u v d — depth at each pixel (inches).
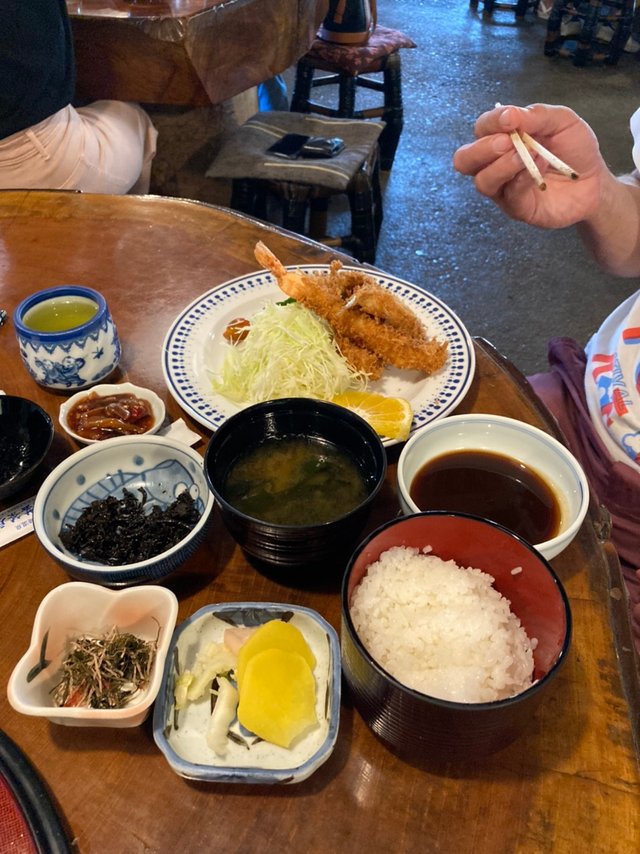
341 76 86.7
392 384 25.7
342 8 81.9
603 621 17.6
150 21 51.2
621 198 28.6
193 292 29.1
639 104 107.3
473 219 83.8
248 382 24.7
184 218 33.2
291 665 15.0
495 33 132.3
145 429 22.5
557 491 19.5
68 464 19.4
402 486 18.3
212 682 15.6
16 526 19.9
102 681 15.2
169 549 17.8
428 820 14.1
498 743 13.6
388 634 15.1
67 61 46.8
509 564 15.7
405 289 28.7
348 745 15.3
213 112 69.1
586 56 117.9
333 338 26.1
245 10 56.6
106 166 52.1
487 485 19.8
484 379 25.2
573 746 15.2
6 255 30.9
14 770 14.5
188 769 13.7
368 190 66.9
